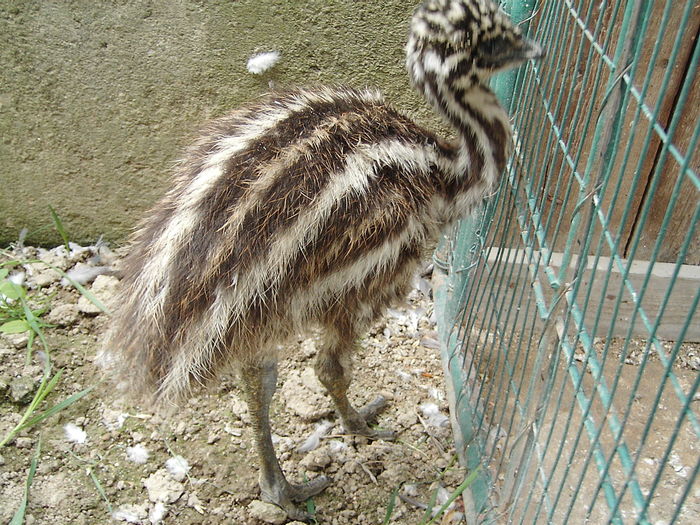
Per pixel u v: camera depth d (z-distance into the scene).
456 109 0.61
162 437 0.71
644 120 0.70
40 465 0.68
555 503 0.49
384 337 0.83
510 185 0.67
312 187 0.56
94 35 0.79
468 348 0.77
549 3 0.63
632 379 0.78
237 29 0.80
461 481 0.70
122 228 0.90
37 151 0.84
